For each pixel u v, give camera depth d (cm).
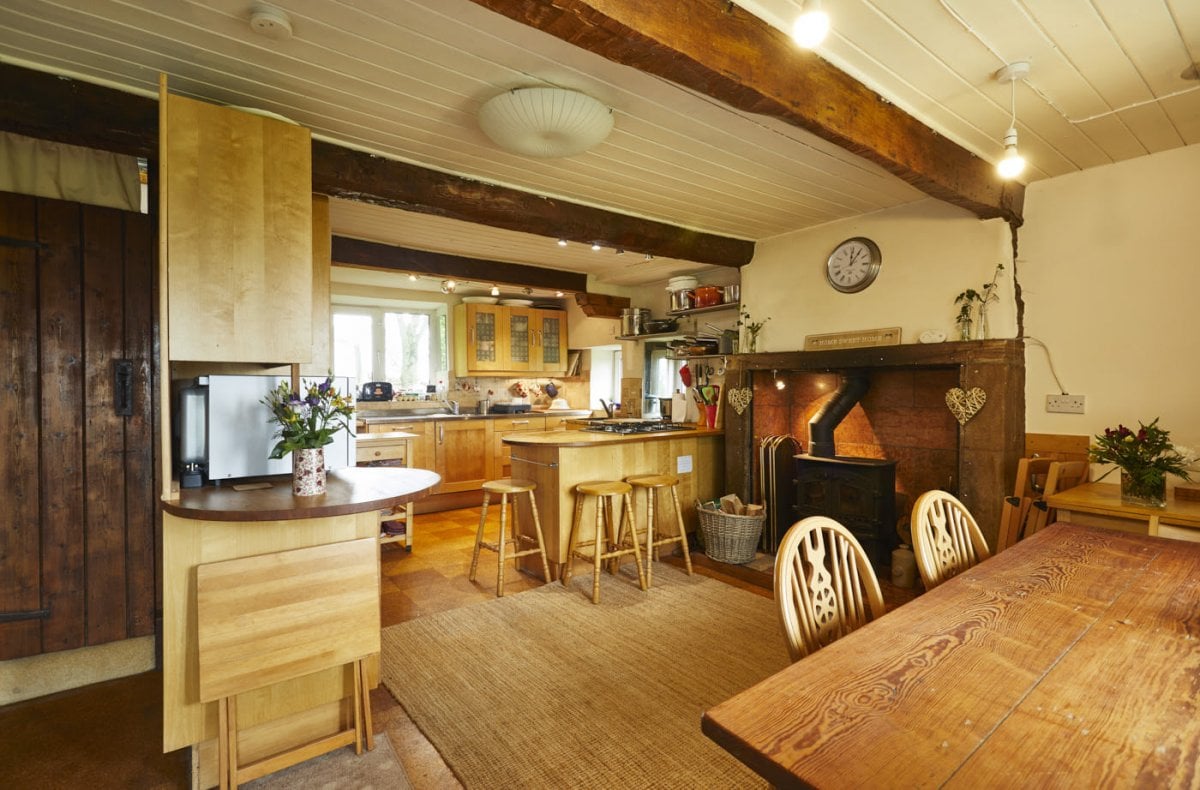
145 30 179
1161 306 275
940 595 139
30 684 231
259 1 166
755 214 373
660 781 180
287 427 197
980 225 320
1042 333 311
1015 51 194
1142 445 240
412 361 666
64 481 233
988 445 311
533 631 285
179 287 184
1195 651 110
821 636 133
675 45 156
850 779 74
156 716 217
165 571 171
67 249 232
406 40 187
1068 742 81
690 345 509
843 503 369
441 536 466
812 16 145
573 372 709
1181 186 270
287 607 175
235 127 195
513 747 196
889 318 357
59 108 201
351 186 270
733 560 388
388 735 204
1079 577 153
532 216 328
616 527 386
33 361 227
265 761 175
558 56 197
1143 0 169
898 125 228
